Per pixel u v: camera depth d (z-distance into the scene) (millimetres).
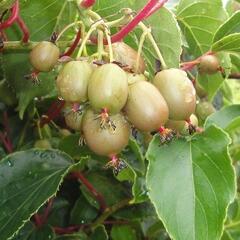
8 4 329
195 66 415
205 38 437
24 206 340
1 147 448
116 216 446
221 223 298
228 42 369
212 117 387
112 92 273
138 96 281
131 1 356
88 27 319
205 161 315
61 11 381
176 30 337
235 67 459
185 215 302
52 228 409
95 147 288
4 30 377
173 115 293
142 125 283
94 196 446
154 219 465
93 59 302
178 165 314
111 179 457
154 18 341
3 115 456
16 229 326
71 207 458
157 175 310
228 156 312
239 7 491
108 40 299
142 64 311
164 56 347
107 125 280
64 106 423
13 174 358
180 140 324
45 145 432
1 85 438
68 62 294
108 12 364
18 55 395
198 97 456
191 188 308
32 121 455
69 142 412
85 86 284
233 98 596
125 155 415
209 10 420
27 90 407
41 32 391
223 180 307
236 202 449
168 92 289
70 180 462
